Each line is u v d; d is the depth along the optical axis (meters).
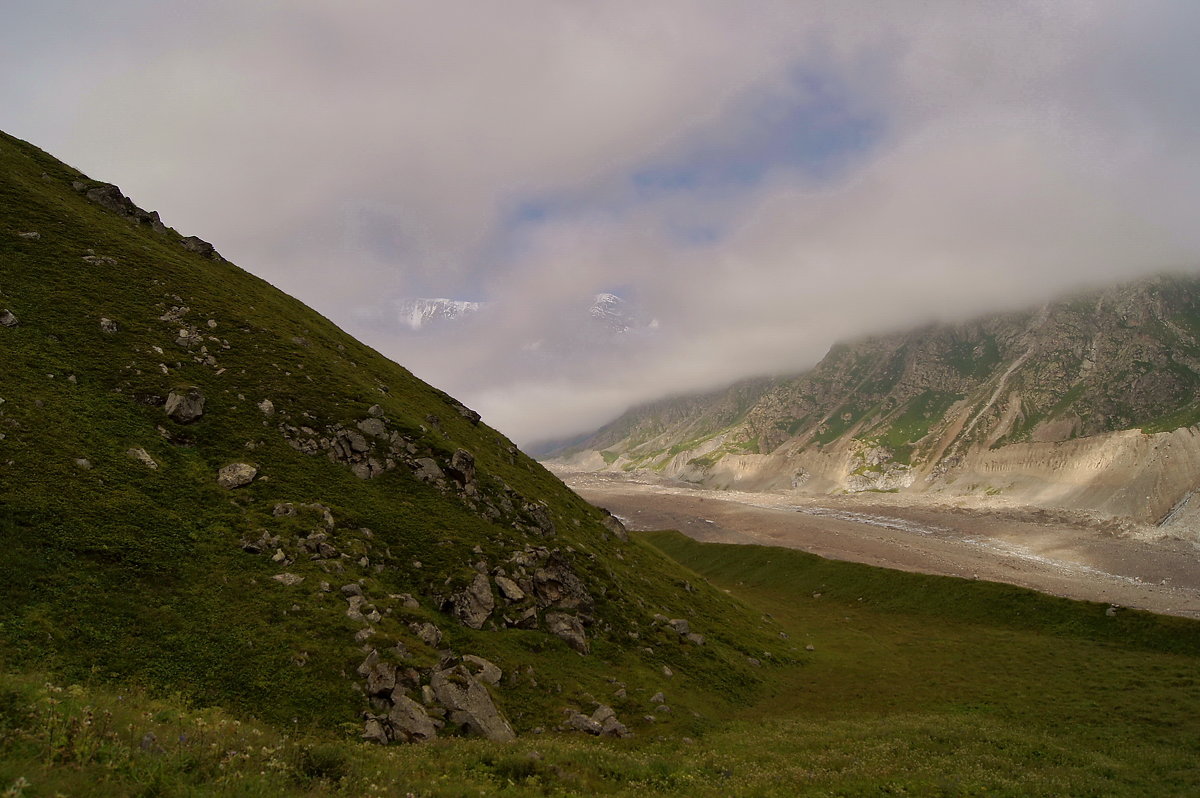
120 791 12.52
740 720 46.28
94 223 68.88
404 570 45.06
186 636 30.36
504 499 61.91
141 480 39.66
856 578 109.69
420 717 29.53
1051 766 35.28
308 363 64.50
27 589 28.66
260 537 39.28
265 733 20.94
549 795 21.44
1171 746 42.84
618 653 49.59
